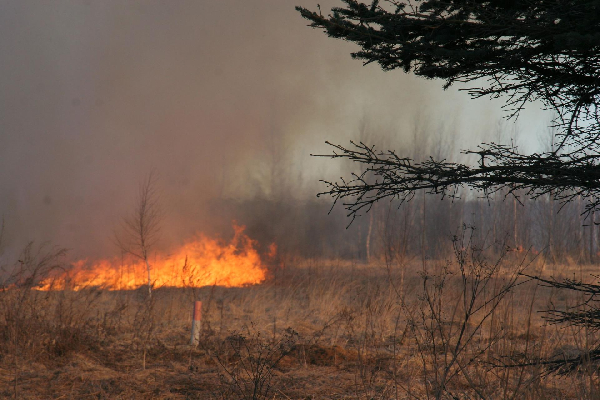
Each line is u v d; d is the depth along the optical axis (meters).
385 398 4.16
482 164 2.79
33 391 4.55
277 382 4.80
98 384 4.78
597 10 2.37
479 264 3.85
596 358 3.35
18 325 5.88
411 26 2.87
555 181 2.69
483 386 3.78
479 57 2.80
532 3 2.60
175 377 5.06
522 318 6.46
